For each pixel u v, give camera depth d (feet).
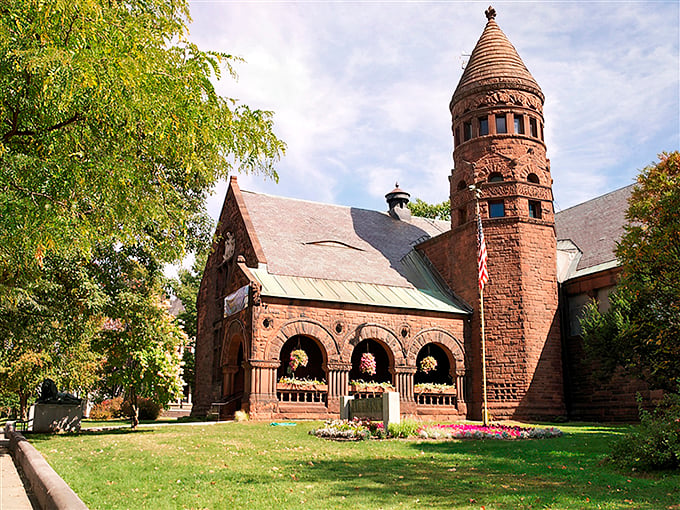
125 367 72.49
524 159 106.63
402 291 106.63
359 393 94.79
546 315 101.09
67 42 25.09
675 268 57.11
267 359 88.22
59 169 27.17
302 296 92.89
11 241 28.07
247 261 103.35
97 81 25.49
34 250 29.63
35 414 74.84
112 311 68.13
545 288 102.27
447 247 113.09
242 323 92.99
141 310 69.77
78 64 23.98
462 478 34.17
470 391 101.81
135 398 76.59
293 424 76.38
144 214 31.12
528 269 101.60
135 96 26.63
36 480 27.17
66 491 21.38
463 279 107.45
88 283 61.93
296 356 90.63
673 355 64.03
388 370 106.83
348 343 94.43
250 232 104.27
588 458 43.73
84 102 27.17
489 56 113.29
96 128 29.04
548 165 109.60
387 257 117.08
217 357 112.16
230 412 95.81
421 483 32.24
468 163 108.68
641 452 38.19
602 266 102.17
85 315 68.08
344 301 95.09
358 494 28.81
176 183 64.23
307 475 34.68
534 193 105.60
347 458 43.04
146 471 36.27
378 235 124.36
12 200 26.40
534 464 40.24
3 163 26.61
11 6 24.17
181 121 30.32
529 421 94.89
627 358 74.13
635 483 32.94
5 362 86.48
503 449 49.39
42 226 26.96
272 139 35.47
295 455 44.70
